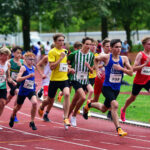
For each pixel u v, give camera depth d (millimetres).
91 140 18422
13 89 23547
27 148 16766
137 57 21297
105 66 19203
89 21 133000
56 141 18188
